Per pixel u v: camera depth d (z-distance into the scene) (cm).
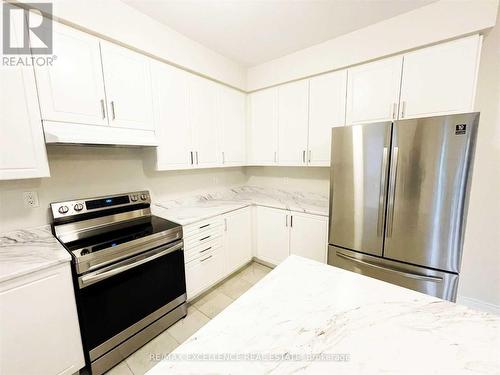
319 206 258
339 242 202
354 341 67
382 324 73
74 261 130
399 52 186
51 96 139
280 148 276
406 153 160
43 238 157
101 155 191
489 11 149
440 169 151
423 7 171
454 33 162
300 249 252
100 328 142
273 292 91
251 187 351
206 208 252
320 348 64
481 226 189
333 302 85
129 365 153
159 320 179
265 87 277
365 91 207
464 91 164
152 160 208
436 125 149
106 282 144
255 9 173
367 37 198
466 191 145
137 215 209
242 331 71
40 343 122
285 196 314
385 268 177
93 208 180
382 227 176
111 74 166
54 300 125
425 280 163
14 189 150
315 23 192
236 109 284
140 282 163
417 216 162
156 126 198
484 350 62
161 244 175
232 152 283
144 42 179
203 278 223
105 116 164
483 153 182
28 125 132
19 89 128
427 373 56
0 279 107
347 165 189
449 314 77
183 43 209
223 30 202
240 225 271
